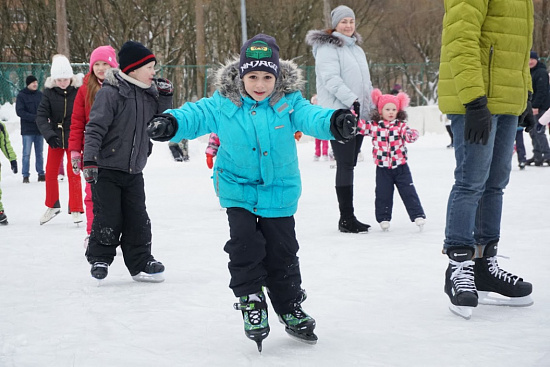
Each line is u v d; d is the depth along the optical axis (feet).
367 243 19.81
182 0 116.47
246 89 10.96
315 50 24.03
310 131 10.74
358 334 11.37
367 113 23.86
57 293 14.85
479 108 12.17
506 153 13.01
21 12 109.91
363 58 24.12
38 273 17.08
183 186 38.52
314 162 53.78
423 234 21.12
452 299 12.33
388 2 134.31
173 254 19.11
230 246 10.93
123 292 14.85
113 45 112.47
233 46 122.83
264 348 10.85
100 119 15.65
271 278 11.18
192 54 121.39
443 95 13.02
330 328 11.78
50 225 25.79
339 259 17.60
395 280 15.10
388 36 137.08
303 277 15.64
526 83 12.94
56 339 11.43
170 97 16.72
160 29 118.52
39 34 110.52
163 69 89.35
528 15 12.84
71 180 25.02
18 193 36.91
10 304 13.89
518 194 29.60
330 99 23.82
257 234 10.93
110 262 16.07
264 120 10.96
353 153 21.62
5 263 18.39
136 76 16.16
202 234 22.44
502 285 12.80
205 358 10.40
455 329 11.44
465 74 12.19
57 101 25.03
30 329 12.05
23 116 42.34
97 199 15.90
